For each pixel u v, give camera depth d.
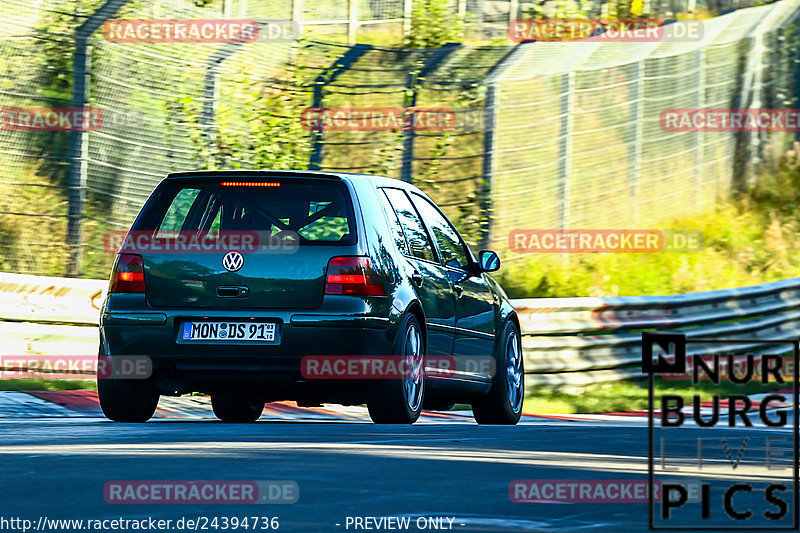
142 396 26.27
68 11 52.16
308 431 21.83
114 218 51.38
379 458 16.23
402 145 57.38
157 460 15.51
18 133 51.12
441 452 17.48
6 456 15.92
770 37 70.00
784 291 57.94
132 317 25.06
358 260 24.84
